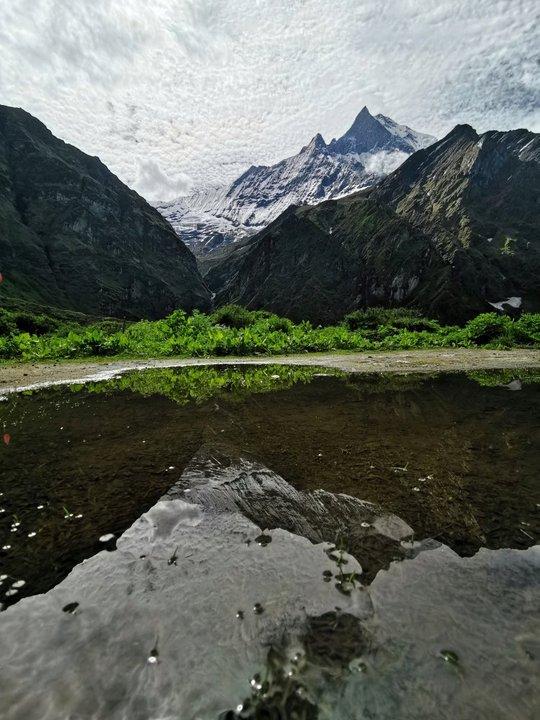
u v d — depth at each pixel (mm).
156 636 1290
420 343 18500
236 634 1285
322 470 2768
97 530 2020
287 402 5398
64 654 1230
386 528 1965
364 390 6469
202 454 3145
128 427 4078
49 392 6629
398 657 1190
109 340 14562
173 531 1979
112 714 1038
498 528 1962
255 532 1954
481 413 4586
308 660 1185
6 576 1660
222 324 31266
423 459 2977
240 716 1026
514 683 1102
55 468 2910
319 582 1544
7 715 1043
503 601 1422
